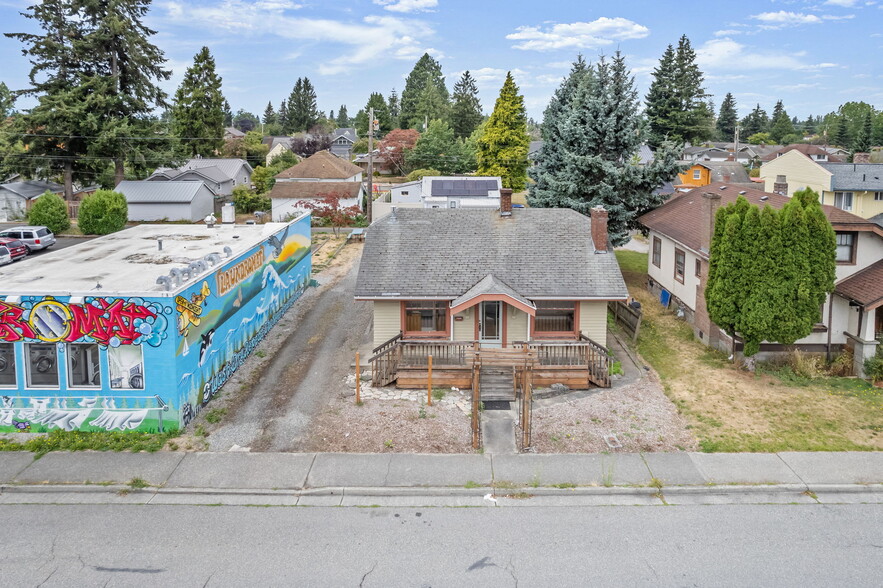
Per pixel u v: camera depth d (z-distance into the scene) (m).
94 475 15.28
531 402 18.20
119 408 17.25
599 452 16.45
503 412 18.94
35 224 48.56
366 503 14.30
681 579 11.63
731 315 21.34
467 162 85.12
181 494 14.61
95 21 54.47
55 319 16.78
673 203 33.38
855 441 16.92
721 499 14.41
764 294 20.58
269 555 12.39
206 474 15.35
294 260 31.56
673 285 29.48
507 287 21.78
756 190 31.56
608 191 32.06
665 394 20.27
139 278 19.56
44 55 52.50
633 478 15.16
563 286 22.08
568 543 12.77
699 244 25.62
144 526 13.38
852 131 133.88
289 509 14.04
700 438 17.16
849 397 19.84
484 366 20.89
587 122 32.78
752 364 22.19
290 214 56.06
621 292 21.83
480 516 13.77
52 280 19.25
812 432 17.47
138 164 56.81
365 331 26.53
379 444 16.86
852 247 23.41
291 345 25.02
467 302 20.81
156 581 11.60
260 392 20.41
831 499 14.40
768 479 15.06
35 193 59.75
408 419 18.34
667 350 24.56
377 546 12.67
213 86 80.56
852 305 22.36
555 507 14.12
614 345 25.12
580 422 18.19
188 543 12.78
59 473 15.35
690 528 13.27
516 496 14.58
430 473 15.42
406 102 124.38
